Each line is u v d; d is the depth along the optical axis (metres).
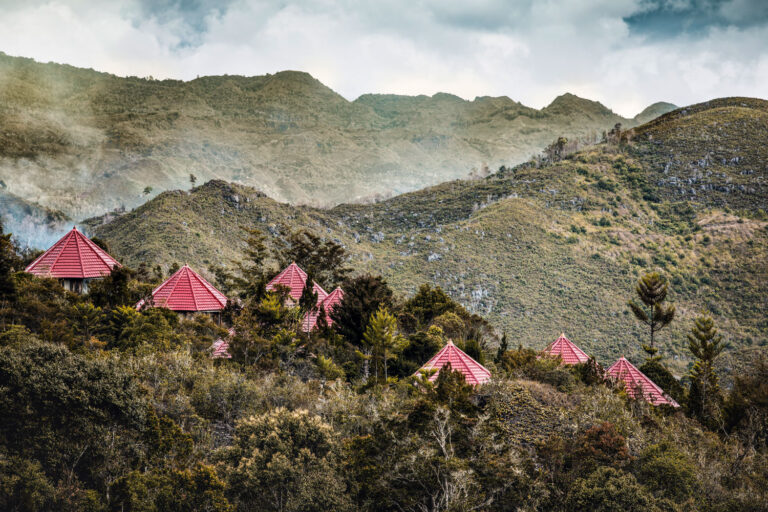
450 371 25.59
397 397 25.70
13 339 22.61
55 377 19.33
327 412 23.70
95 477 18.95
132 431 19.88
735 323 113.50
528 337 110.38
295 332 32.44
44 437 18.58
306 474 19.52
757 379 33.59
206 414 23.08
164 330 28.80
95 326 27.70
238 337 29.42
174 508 18.31
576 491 19.83
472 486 18.70
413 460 18.92
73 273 34.19
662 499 20.14
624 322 116.69
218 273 58.66
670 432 25.22
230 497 19.17
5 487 17.33
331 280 62.44
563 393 27.28
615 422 23.73
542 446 21.45
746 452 25.89
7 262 27.06
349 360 33.16
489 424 21.05
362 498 19.34
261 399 24.11
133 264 107.38
